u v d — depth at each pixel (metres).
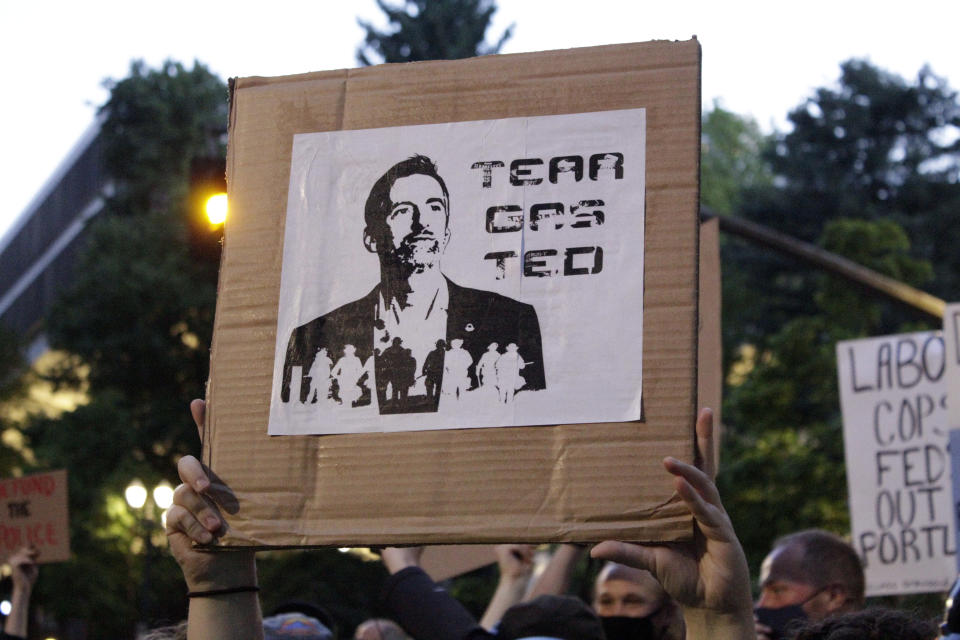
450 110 2.17
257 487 2.09
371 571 16.98
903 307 8.91
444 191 2.13
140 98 30.05
